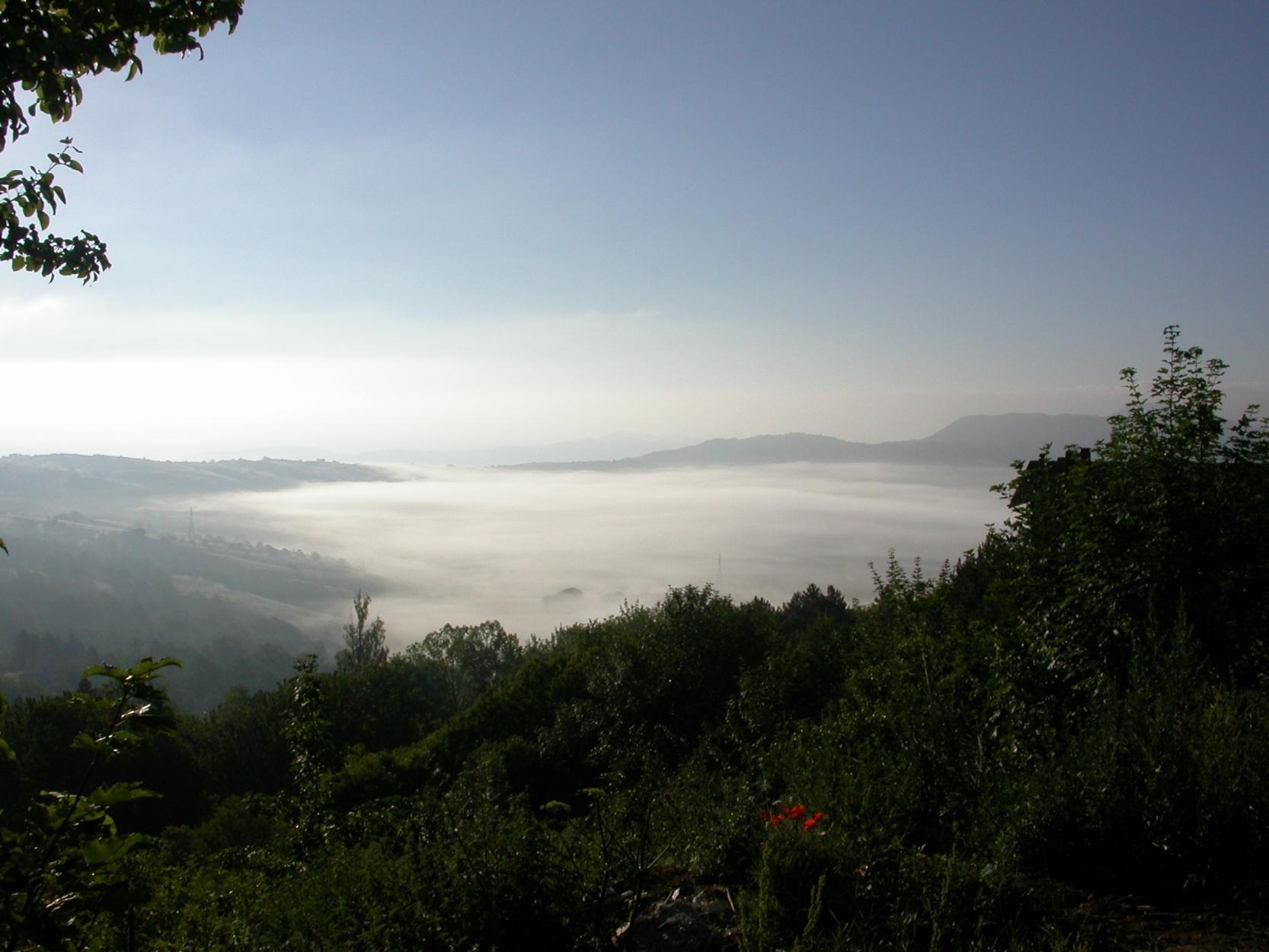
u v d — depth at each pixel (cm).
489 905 368
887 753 562
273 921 432
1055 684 612
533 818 439
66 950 284
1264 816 396
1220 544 591
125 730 270
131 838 262
